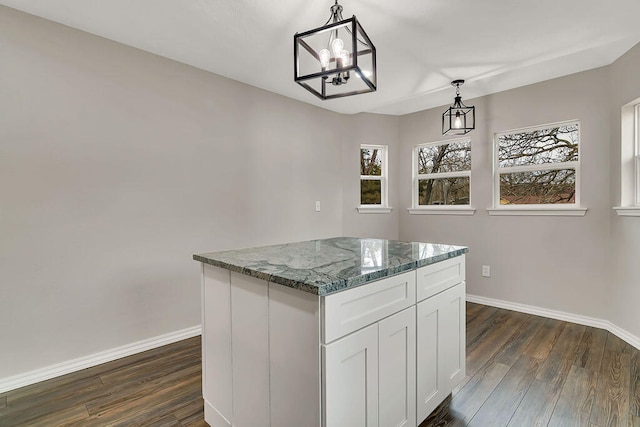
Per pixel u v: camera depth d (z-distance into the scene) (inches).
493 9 79.3
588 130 119.8
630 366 90.0
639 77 99.7
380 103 155.6
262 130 135.0
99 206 94.2
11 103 80.7
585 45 99.3
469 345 105.2
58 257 87.7
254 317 55.8
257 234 133.7
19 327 82.4
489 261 146.6
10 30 80.3
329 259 63.1
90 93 92.2
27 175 83.0
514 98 137.0
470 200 152.3
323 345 44.6
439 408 72.8
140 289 102.3
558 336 111.3
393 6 78.0
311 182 154.6
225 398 63.6
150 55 103.5
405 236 176.4
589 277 121.1
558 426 66.4
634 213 102.0
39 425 67.7
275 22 86.1
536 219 133.3
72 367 89.6
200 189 116.0
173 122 109.0
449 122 144.3
